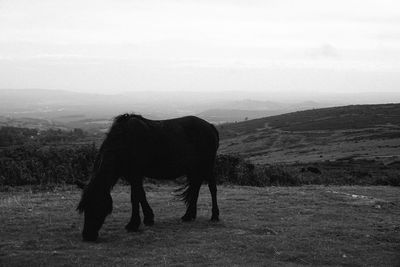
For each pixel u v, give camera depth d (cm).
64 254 855
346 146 8144
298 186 2317
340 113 13300
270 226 1135
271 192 1786
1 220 1125
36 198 1496
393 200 1712
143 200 1090
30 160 1970
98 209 941
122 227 1079
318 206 1462
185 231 1052
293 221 1207
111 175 970
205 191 1772
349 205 1505
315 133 10638
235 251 911
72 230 1041
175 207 1354
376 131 9725
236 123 15412
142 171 1052
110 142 998
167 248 915
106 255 858
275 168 2620
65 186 1825
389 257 914
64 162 2016
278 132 11588
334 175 3212
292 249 939
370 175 3322
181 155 1104
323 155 7250
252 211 1332
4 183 1819
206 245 940
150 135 1047
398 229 1142
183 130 1130
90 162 2048
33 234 1002
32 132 11119
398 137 8544
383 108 13188
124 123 1023
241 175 2291
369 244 1006
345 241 1022
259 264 838
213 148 1181
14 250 875
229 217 1232
